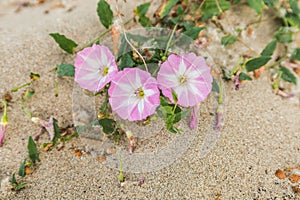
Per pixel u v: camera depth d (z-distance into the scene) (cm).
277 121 31
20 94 31
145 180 28
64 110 31
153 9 34
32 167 29
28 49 33
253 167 29
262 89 32
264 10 34
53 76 32
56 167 29
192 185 28
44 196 28
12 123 30
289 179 29
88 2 37
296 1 33
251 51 33
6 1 40
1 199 28
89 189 28
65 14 36
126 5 33
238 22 34
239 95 32
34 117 30
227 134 30
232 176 29
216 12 33
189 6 34
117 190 28
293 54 33
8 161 29
